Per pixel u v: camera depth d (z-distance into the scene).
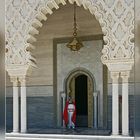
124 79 5.99
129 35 5.90
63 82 9.07
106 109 8.47
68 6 9.10
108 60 6.04
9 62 6.75
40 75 9.27
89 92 8.78
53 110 9.02
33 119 9.19
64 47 9.12
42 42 9.35
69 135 6.46
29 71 6.89
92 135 6.45
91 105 8.73
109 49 6.06
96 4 6.22
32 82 9.30
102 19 6.15
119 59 5.97
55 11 9.23
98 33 8.76
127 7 5.93
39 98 9.21
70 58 9.04
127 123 5.90
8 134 6.61
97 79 8.69
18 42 6.73
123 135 5.87
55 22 9.25
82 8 8.95
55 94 9.06
